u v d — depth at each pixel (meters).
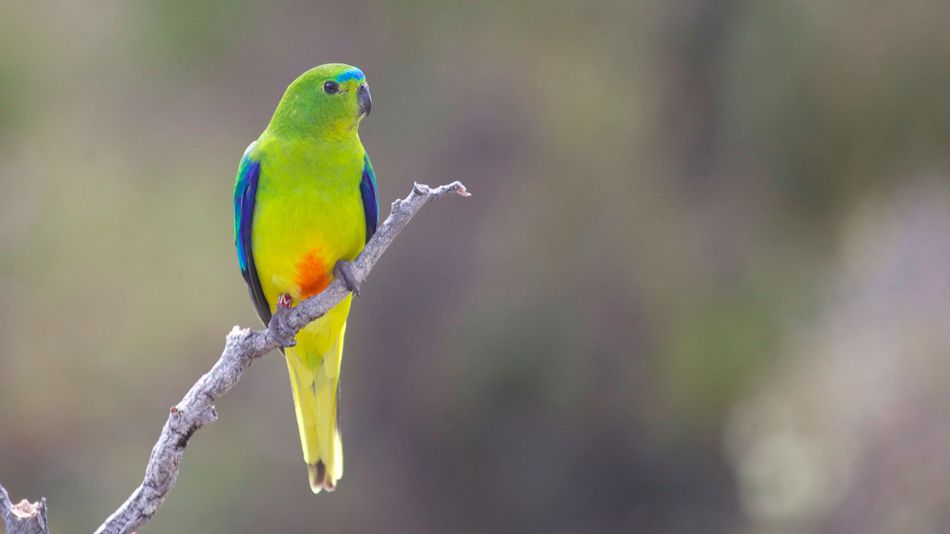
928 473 17.92
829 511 18.14
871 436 18.30
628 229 17.45
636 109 16.88
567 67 17.20
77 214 17.73
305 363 8.78
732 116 15.62
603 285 17.70
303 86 8.66
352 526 19.02
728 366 17.06
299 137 8.59
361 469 19.45
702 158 16.48
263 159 8.65
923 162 14.82
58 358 17.72
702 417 17.77
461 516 19.55
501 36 17.31
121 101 18.06
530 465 18.98
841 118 14.78
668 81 16.59
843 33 14.59
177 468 6.97
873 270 18.62
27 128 17.39
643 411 18.00
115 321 17.86
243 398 18.69
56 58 17.64
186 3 17.55
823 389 18.22
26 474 17.66
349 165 8.66
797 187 15.50
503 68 17.50
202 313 17.95
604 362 17.91
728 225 16.64
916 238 18.50
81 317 17.80
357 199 8.71
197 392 7.05
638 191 17.28
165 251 17.91
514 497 19.17
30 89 17.33
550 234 17.86
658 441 18.25
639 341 17.73
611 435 18.45
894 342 18.73
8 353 17.55
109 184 17.88
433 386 18.77
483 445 18.98
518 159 18.12
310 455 8.88
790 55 14.85
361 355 19.28
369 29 17.94
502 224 18.25
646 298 17.48
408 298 18.88
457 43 17.59
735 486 18.73
